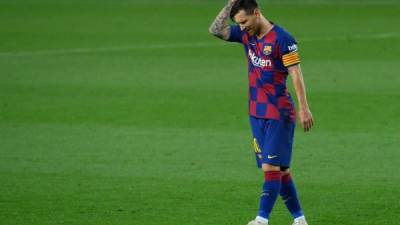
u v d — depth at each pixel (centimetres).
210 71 5653
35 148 3644
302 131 3944
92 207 2812
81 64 5941
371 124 4084
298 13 9075
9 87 5088
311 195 2952
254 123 2494
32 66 5853
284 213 2769
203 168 3316
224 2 10100
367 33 7469
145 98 4756
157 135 3888
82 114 4347
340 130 3966
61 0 10469
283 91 2447
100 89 5028
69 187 3055
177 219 2680
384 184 3081
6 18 8731
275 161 2439
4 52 6512
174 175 3216
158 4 9994
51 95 4847
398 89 4941
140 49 6656
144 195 2955
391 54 6297
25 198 2914
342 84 5128
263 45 2405
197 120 4209
